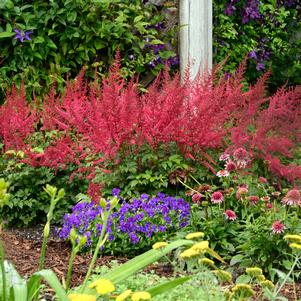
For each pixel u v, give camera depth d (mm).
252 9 9508
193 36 8047
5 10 7625
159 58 8133
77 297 2408
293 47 10367
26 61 7746
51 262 5203
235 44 9539
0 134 6547
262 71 9945
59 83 7797
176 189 5898
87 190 5945
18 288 2607
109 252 5355
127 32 7984
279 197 5969
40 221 6344
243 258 5039
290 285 4730
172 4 8250
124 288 3943
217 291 3693
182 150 5922
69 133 6461
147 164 5902
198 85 6332
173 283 2762
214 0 9125
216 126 6035
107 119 5695
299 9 10422
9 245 5625
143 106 5859
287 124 6480
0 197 2445
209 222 5152
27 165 6316
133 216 5391
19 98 6504
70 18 7707
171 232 5395
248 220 5020
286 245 4855
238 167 5477
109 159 5922
